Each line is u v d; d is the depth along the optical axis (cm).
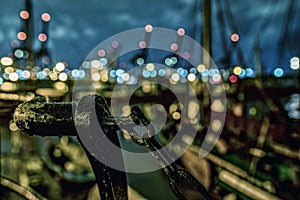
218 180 491
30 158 750
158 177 527
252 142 598
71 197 564
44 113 114
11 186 198
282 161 536
